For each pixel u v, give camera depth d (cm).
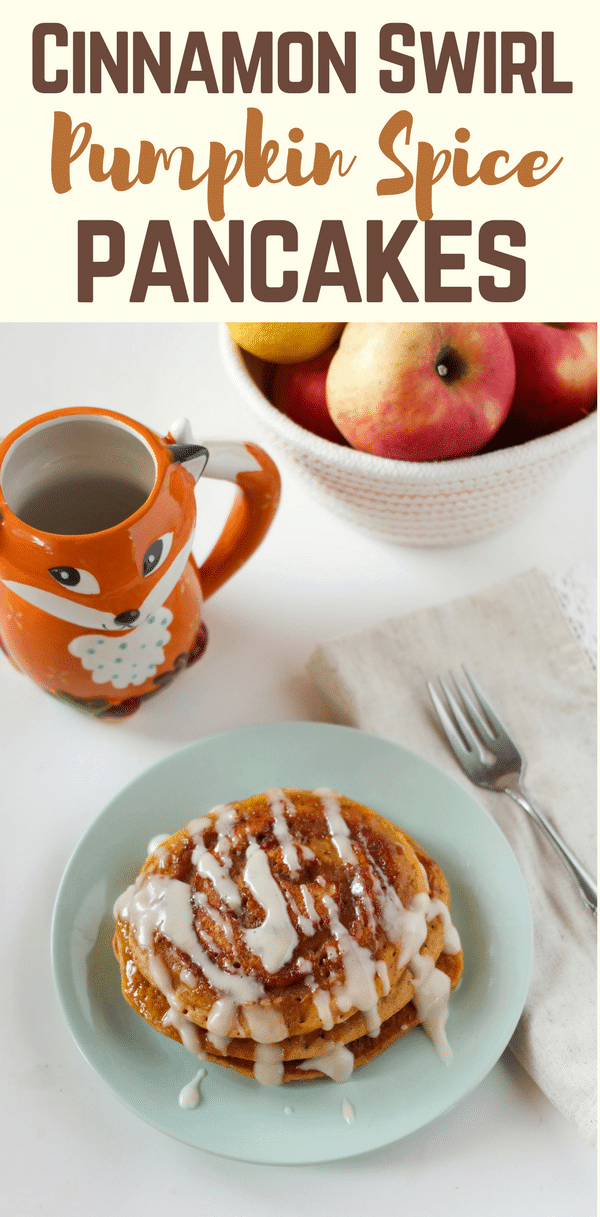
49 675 64
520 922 64
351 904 62
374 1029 61
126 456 62
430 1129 62
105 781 69
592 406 69
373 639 72
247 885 62
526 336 67
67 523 65
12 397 80
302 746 68
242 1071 60
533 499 71
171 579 62
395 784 67
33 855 67
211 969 61
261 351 68
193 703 72
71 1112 62
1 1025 64
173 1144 62
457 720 70
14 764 70
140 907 62
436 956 62
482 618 73
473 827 66
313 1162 59
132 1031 62
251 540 68
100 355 82
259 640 74
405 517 70
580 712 71
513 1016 62
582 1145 62
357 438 66
